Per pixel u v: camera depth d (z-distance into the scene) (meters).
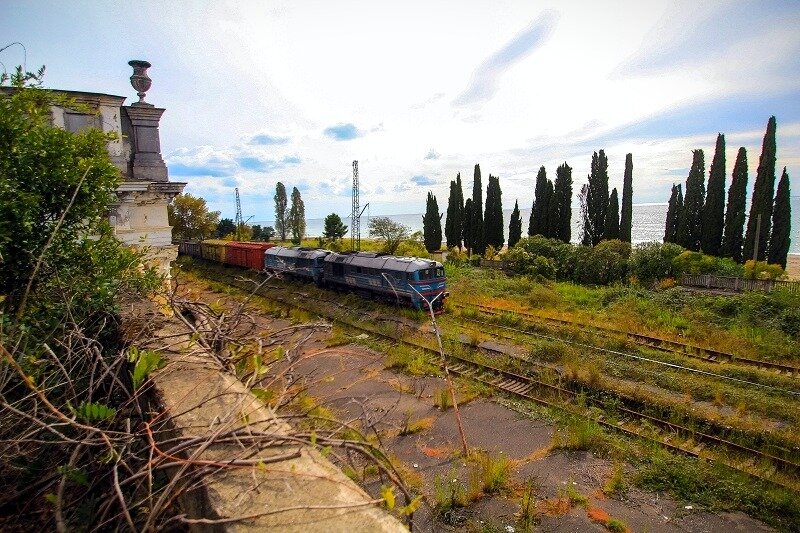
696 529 5.88
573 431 8.12
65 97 4.79
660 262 26.11
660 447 7.75
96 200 4.67
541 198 41.72
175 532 2.04
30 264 4.00
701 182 35.66
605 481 6.89
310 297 22.22
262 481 1.81
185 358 3.21
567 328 14.63
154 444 1.98
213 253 35.19
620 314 16.92
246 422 2.03
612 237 38.00
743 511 6.20
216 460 1.92
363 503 1.65
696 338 14.10
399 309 18.38
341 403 9.31
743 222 32.41
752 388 9.97
